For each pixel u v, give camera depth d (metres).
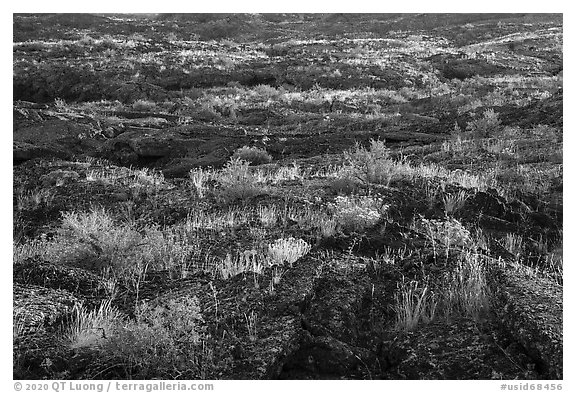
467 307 5.46
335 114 24.08
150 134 18.42
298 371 4.95
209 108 25.69
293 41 53.47
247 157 15.69
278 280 5.85
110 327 5.09
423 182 9.45
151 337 4.78
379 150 10.21
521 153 12.82
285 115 24.77
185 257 6.85
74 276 6.18
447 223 7.20
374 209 7.79
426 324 5.34
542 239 8.05
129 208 9.29
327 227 7.35
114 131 19.83
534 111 17.69
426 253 6.61
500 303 5.42
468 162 12.42
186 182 11.39
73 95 33.31
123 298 5.87
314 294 5.70
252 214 8.34
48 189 11.37
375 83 34.53
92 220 7.59
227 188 9.21
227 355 4.82
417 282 5.94
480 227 8.12
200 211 8.81
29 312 5.35
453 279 5.88
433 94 30.19
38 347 4.93
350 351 4.98
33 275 6.14
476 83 31.64
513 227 8.24
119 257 6.59
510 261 6.77
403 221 7.98
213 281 6.01
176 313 5.10
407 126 19.80
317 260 6.30
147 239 7.03
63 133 18.56
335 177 10.17
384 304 5.72
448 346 4.98
